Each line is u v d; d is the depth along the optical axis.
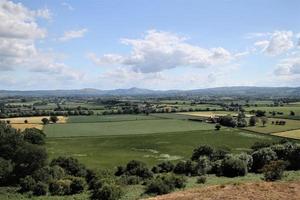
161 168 88.38
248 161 79.00
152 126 172.00
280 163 69.44
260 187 39.12
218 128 157.25
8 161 80.12
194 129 159.12
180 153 112.31
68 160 86.25
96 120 196.75
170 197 38.47
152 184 54.69
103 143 131.62
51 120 187.50
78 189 64.12
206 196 36.53
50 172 76.25
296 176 55.69
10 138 84.25
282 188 38.22
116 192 52.75
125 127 170.25
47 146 125.31
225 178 68.31
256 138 132.38
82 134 150.00
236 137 136.25
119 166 86.81
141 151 116.50
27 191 68.12
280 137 130.50
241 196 35.56
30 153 81.19
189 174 80.75
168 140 134.88
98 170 79.25
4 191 68.75
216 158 95.81
